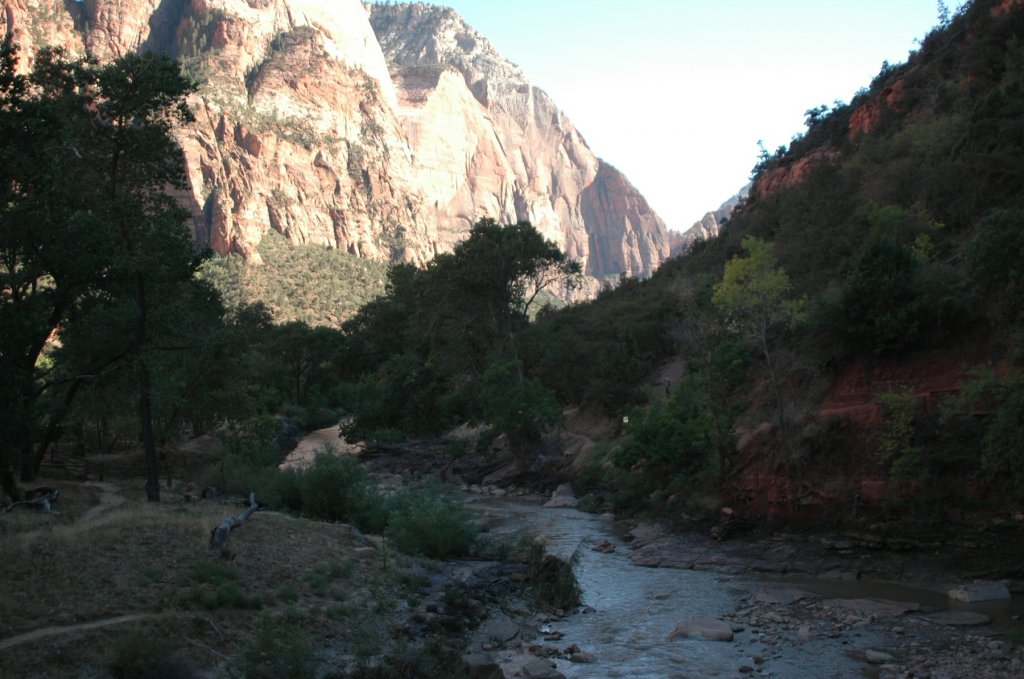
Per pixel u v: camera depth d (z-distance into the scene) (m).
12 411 22.73
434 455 54.47
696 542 24.42
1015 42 41.81
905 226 30.19
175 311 27.89
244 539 18.66
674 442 28.53
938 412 21.27
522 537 25.69
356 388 87.06
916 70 56.97
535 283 55.09
